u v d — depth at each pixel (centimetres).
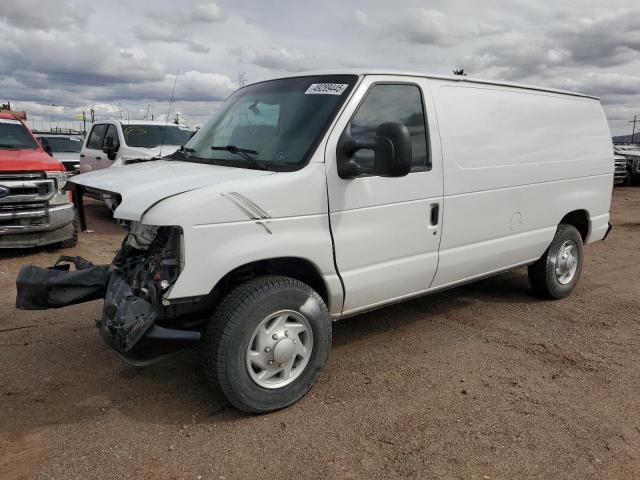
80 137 1825
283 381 352
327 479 287
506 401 369
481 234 471
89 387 384
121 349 313
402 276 414
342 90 380
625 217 1256
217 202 315
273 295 337
